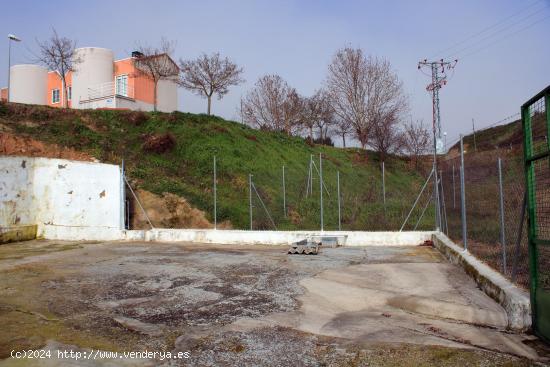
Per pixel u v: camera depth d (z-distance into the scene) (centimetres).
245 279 758
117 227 1435
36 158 1431
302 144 2925
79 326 493
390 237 1277
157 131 2200
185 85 3195
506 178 932
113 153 1902
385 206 1559
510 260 802
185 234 1384
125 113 2256
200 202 1695
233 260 978
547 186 446
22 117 1970
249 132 2636
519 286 571
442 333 473
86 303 596
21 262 952
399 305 593
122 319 520
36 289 684
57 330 477
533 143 475
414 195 1711
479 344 435
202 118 2480
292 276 784
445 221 1188
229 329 480
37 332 468
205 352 411
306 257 1025
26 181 1395
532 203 471
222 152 2159
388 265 895
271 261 960
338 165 2759
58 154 1744
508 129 2128
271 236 1316
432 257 1022
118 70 3359
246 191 1881
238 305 586
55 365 374
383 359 392
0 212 1308
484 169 993
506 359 390
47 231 1416
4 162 1323
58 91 3566
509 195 921
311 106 4109
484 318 514
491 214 955
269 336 458
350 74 3650
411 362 385
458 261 860
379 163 3147
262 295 641
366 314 553
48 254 1083
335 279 755
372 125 3541
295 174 2264
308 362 387
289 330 479
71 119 2075
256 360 392
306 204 1811
